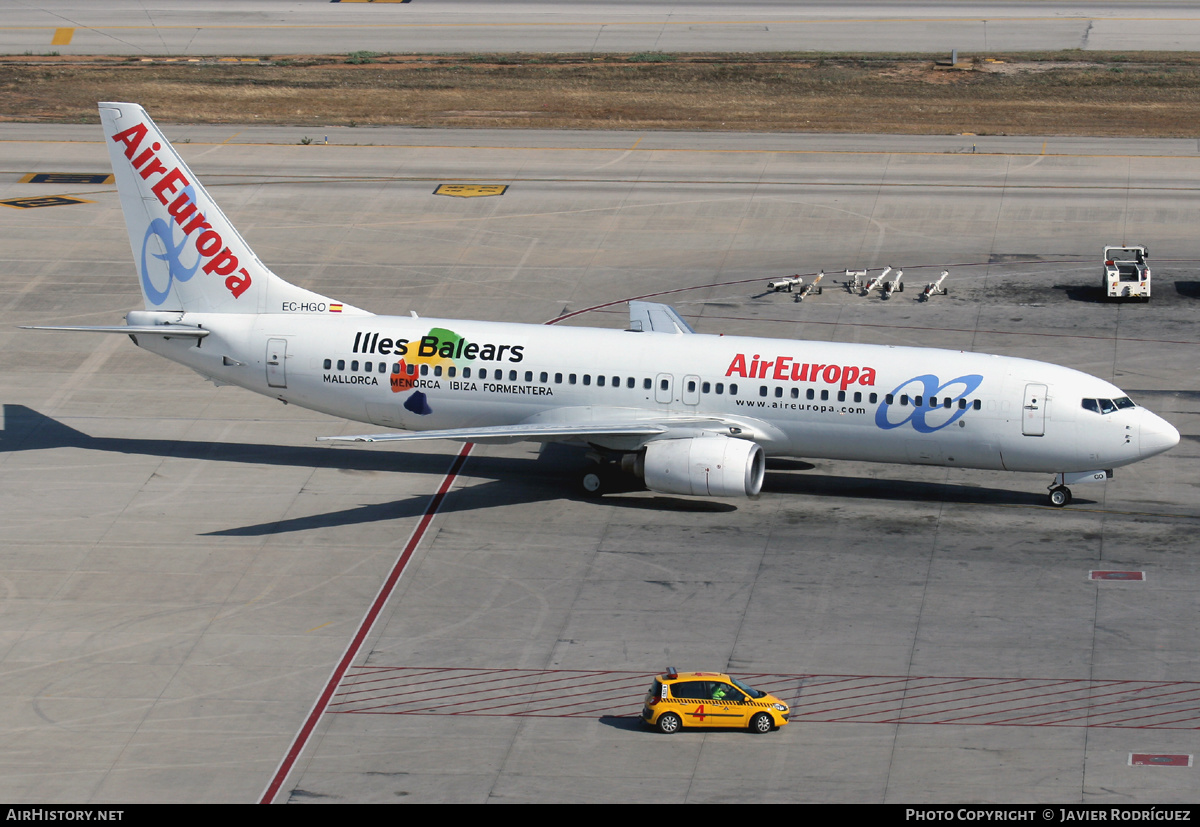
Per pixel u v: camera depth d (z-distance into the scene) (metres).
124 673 92.56
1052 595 100.44
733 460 110.00
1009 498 117.25
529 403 118.81
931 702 87.75
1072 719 85.62
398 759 83.19
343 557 107.88
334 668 93.06
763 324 155.38
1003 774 80.31
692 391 116.25
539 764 82.38
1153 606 98.56
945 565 105.25
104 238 180.50
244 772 82.12
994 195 195.88
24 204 191.50
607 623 97.88
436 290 165.75
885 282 165.88
